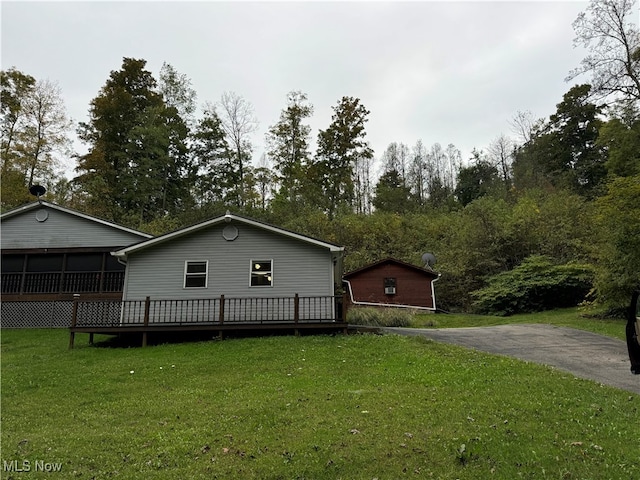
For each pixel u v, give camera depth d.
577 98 40.38
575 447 5.00
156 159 36.84
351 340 12.38
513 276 23.19
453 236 31.34
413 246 32.66
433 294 24.17
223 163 40.94
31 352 12.81
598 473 4.40
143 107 38.53
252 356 10.78
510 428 5.55
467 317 21.33
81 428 6.32
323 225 33.56
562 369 9.12
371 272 24.67
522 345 12.02
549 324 16.20
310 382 8.28
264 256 15.09
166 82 41.06
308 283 14.81
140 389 8.45
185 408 7.07
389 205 45.59
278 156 40.94
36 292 18.94
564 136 42.69
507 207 33.50
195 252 15.19
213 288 14.85
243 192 39.03
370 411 6.42
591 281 19.42
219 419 6.41
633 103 23.66
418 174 62.72
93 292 18.80
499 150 53.50
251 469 4.75
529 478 4.34
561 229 26.09
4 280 19.16
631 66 23.05
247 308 14.59
